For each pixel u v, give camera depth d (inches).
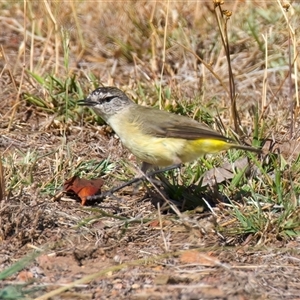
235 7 668.1
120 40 658.2
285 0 600.4
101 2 696.4
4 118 537.6
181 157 421.7
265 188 436.8
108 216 406.3
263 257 379.6
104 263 373.1
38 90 568.1
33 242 387.5
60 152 476.4
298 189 435.2
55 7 669.3
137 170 433.7
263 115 516.1
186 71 628.4
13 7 709.3
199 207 420.2
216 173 454.9
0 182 396.2
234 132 491.2
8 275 347.3
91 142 513.7
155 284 351.3
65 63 563.8
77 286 349.1
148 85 580.7
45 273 362.0
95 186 435.2
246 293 343.3
